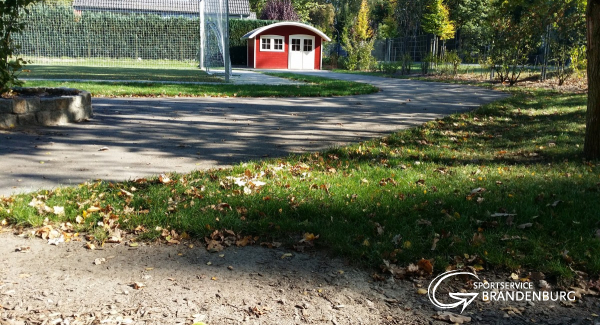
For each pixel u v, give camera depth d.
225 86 16.05
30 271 3.22
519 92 15.99
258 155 6.62
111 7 35.56
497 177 5.46
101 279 3.13
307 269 3.33
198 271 3.28
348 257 3.50
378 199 4.56
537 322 2.74
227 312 2.76
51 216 4.11
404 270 3.28
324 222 4.02
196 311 2.76
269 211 4.20
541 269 3.31
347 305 2.89
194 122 9.16
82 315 2.68
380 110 11.43
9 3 8.48
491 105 12.04
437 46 28.64
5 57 8.60
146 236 3.79
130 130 8.20
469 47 30.89
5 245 3.63
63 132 7.84
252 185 4.93
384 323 2.71
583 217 4.09
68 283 3.06
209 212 4.14
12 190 4.79
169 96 13.29
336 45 47.12
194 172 5.53
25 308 2.73
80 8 34.88
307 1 59.53
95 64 31.17
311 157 6.43
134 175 5.45
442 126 9.33
